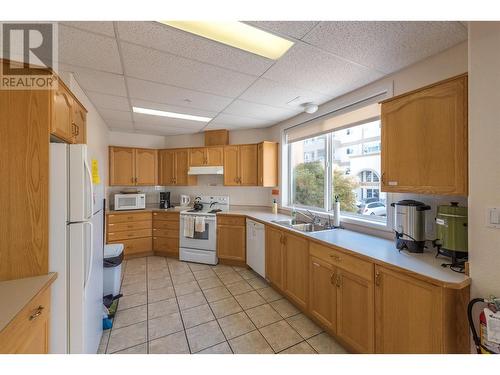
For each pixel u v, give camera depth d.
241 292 2.81
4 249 1.30
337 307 1.86
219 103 2.91
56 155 1.37
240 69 2.04
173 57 1.85
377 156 2.37
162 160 4.55
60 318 1.36
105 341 1.91
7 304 1.02
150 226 4.17
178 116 3.50
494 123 1.18
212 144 4.37
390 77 2.12
